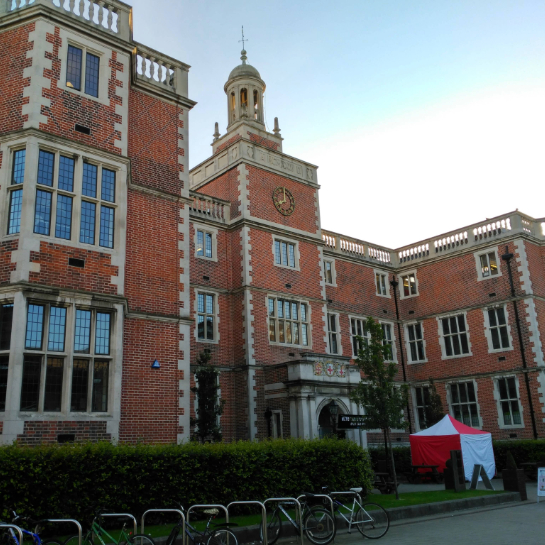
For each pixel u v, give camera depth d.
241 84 29.25
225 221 25.12
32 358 12.46
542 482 16.33
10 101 14.15
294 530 11.11
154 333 15.28
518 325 27.81
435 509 13.81
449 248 31.69
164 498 11.41
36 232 13.13
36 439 11.98
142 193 16.11
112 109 15.38
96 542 9.03
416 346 32.12
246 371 22.70
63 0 15.23
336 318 29.36
